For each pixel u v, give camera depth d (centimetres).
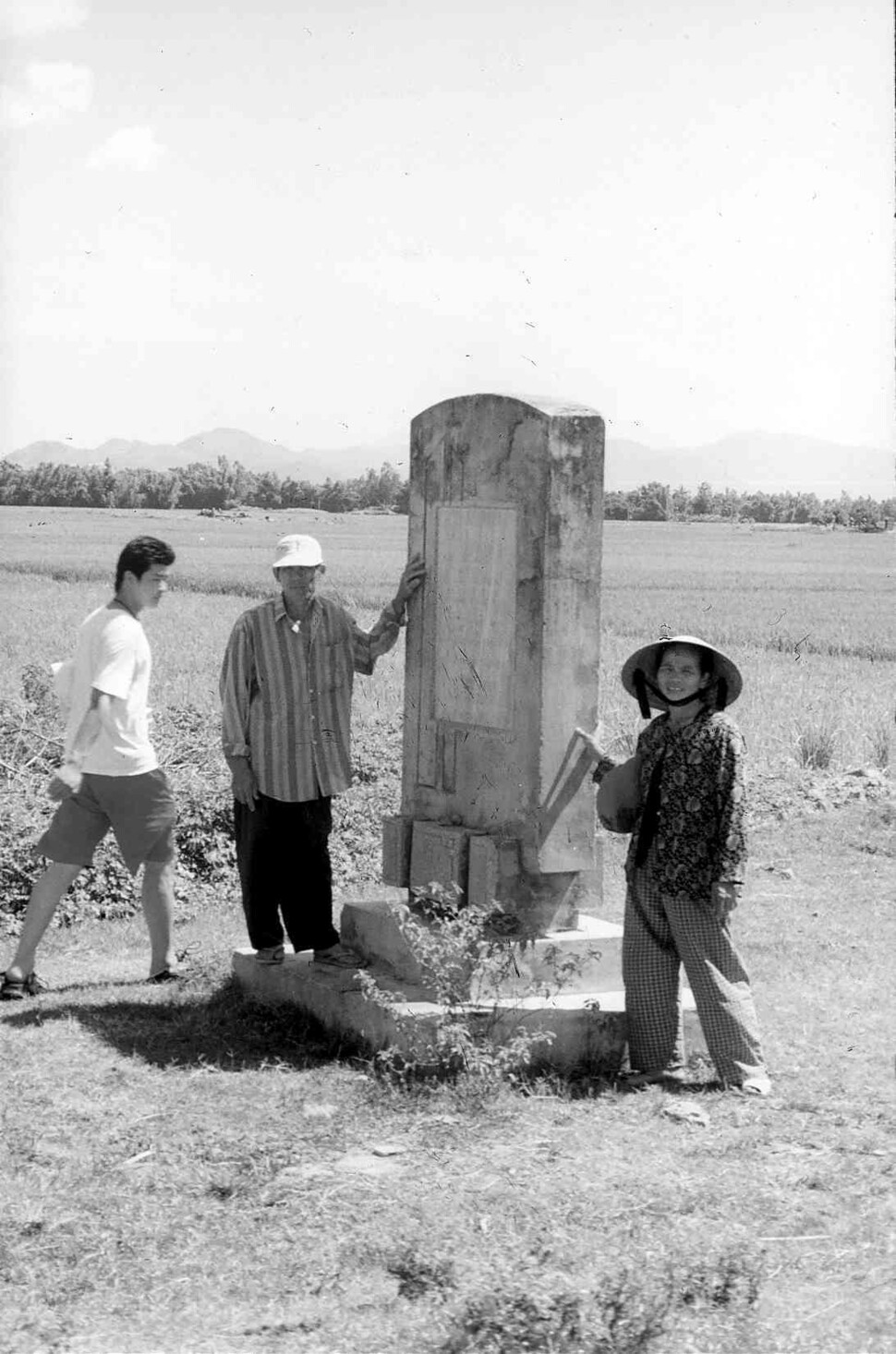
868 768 1620
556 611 703
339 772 775
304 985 761
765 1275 476
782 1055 724
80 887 1020
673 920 670
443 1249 493
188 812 1104
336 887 1103
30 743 1274
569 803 716
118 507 10038
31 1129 608
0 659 2427
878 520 10469
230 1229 512
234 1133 604
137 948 952
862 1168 560
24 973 816
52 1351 436
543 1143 592
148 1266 486
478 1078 648
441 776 770
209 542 7056
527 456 706
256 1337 444
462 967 695
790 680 2523
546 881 726
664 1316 448
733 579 5816
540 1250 491
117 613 804
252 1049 722
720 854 656
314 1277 479
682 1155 580
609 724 1742
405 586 783
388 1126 614
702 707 675
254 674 768
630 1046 693
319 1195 539
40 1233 509
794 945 959
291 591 760
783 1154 580
